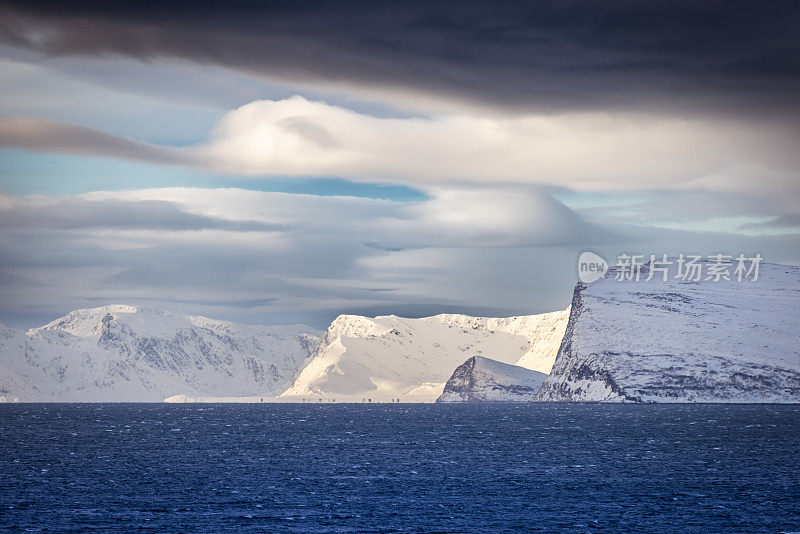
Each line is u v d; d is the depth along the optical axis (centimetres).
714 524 18312
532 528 17975
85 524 18150
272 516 19012
